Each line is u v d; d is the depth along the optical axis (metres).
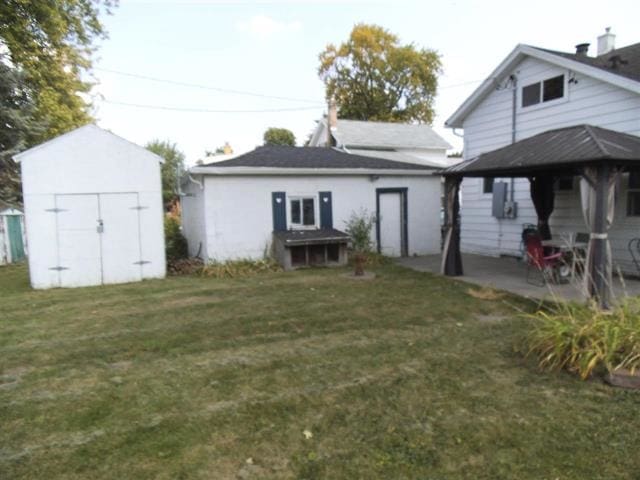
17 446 2.91
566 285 7.64
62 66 17.59
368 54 37.50
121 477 2.55
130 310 6.71
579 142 6.55
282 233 10.82
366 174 11.87
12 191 14.75
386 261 11.12
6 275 11.20
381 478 2.50
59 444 2.92
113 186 9.31
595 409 3.26
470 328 5.40
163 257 9.75
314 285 8.38
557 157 6.32
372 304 6.71
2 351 4.88
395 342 4.93
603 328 4.04
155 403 3.52
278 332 5.42
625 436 2.88
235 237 10.64
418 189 12.64
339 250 10.79
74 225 9.09
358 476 2.53
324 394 3.62
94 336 5.39
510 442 2.84
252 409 3.38
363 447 2.83
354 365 4.25
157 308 6.80
